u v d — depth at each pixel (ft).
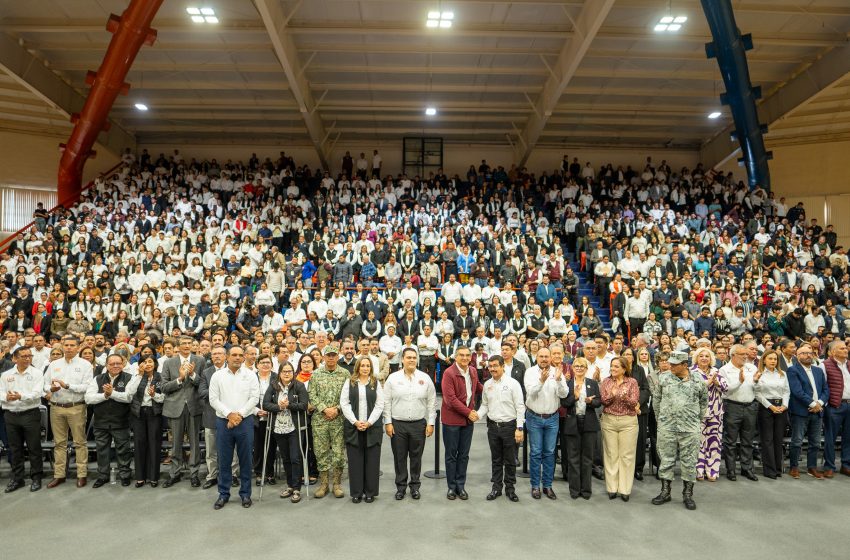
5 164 74.64
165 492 23.29
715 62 63.16
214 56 61.87
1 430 27.45
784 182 81.56
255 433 24.79
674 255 56.90
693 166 89.56
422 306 50.67
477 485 24.31
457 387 22.43
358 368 22.20
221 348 24.26
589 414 22.68
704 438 25.29
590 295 60.13
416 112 77.71
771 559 17.17
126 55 52.47
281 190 76.02
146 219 64.59
